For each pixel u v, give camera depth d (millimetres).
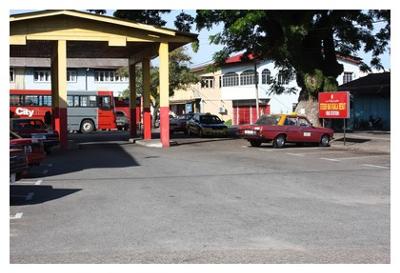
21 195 11680
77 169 16750
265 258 6676
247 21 24406
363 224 8609
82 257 6746
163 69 26156
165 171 15984
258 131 24547
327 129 25938
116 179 14273
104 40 25438
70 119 45219
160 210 9852
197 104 65000
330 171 15820
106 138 35062
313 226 8461
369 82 43844
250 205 10336
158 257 6730
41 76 57656
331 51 30078
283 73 40938
